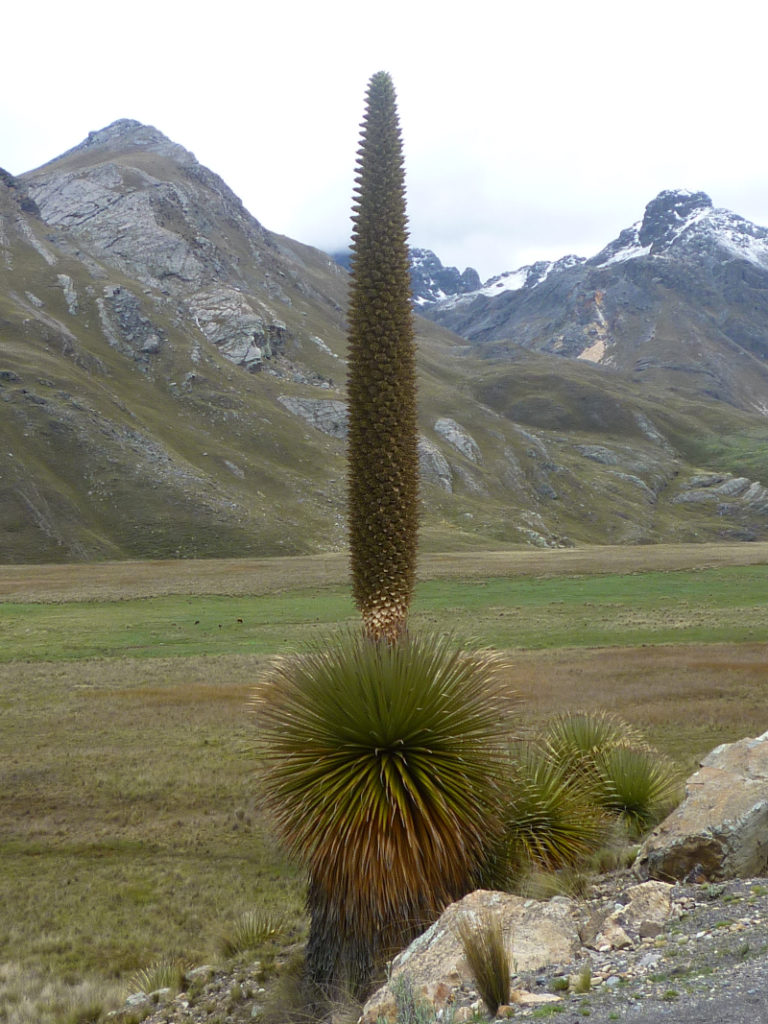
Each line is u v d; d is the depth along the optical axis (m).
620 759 12.30
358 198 7.43
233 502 177.75
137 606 69.44
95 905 14.59
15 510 154.50
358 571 7.75
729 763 9.70
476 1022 5.45
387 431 7.45
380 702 7.97
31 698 33.25
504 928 7.04
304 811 7.97
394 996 6.24
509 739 8.75
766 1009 4.75
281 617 60.44
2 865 16.50
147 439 194.50
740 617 54.25
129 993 11.12
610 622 54.22
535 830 9.57
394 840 7.61
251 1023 9.02
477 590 75.62
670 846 8.59
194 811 19.19
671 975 5.80
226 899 14.63
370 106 7.45
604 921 7.33
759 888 7.58
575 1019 5.16
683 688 30.70
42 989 11.52
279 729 8.32
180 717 28.62
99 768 22.62
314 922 8.77
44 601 72.44
